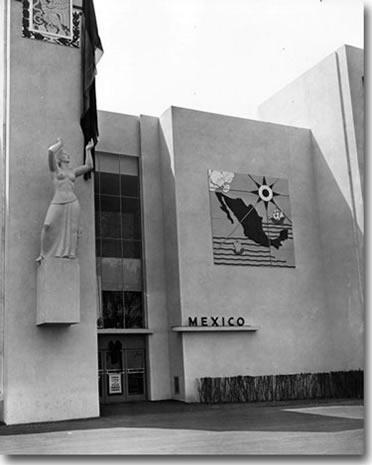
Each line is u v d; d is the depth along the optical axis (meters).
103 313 22.67
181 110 24.12
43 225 17.48
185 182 23.53
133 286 23.45
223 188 24.25
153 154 24.64
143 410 19.45
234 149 24.89
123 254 23.53
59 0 19.47
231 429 14.12
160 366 22.86
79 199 18.52
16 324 16.97
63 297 16.89
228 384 22.05
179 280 22.59
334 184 25.50
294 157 26.27
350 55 25.50
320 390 23.52
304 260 25.36
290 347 24.08
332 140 25.73
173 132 23.75
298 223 25.62
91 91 19.19
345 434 12.68
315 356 24.50
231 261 23.73
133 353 23.00
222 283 23.36
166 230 23.91
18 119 18.05
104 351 22.53
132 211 24.09
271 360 23.56
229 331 22.97
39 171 18.05
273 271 24.53
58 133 18.59
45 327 17.31
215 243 23.58
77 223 17.53
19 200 17.61
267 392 22.53
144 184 24.19
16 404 16.55
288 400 22.38
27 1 18.92
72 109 18.95
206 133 24.44
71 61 19.28
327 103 26.09
